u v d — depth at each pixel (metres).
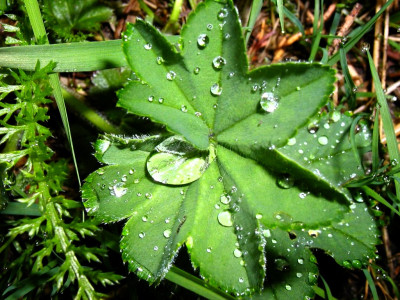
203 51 0.12
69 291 0.15
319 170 0.13
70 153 0.15
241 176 0.12
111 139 0.12
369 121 0.14
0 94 0.13
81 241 0.15
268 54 0.18
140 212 0.12
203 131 0.12
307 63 0.11
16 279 0.13
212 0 0.11
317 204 0.11
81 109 0.15
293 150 0.13
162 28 0.17
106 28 0.17
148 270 0.12
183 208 0.12
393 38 0.17
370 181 0.13
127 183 0.12
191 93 0.12
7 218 0.14
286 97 0.11
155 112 0.12
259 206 0.12
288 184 0.11
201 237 0.12
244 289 0.12
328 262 0.16
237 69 0.12
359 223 0.13
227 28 0.11
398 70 0.17
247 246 0.12
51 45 0.13
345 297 0.16
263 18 0.17
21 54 0.13
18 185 0.14
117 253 0.15
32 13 0.13
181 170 0.12
